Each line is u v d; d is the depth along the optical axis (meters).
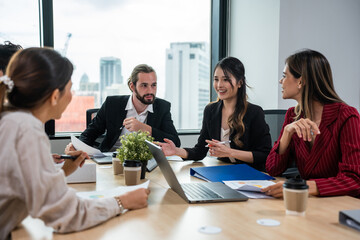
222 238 0.94
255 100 3.81
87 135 2.88
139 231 1.00
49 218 0.97
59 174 0.99
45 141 0.99
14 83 1.01
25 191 0.93
